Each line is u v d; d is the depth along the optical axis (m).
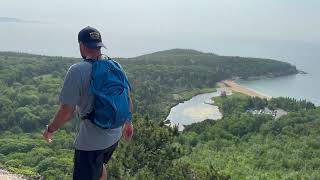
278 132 80.06
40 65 130.12
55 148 59.06
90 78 3.56
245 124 83.00
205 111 117.25
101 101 3.51
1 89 101.75
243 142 74.62
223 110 118.62
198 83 153.88
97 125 3.54
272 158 61.78
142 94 113.75
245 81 180.12
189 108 119.94
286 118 86.44
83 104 3.59
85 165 3.71
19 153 56.34
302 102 123.94
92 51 3.69
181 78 151.50
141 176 11.20
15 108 88.62
